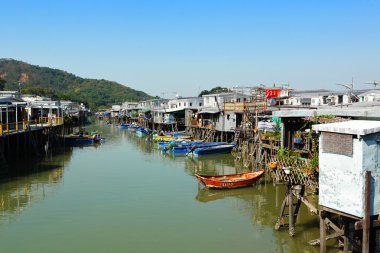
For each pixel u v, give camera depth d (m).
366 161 12.40
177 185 30.08
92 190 28.33
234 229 19.84
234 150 46.62
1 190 28.25
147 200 25.55
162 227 20.25
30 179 32.22
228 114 51.19
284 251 16.91
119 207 23.91
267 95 46.84
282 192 27.14
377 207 12.70
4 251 17.23
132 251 17.20
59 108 67.06
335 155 13.25
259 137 32.50
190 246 17.67
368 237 12.20
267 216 21.81
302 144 25.55
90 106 184.38
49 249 17.45
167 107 90.75
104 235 19.11
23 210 23.25
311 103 52.88
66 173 35.09
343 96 49.12
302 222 20.20
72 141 59.66
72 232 19.55
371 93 45.44
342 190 13.05
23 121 42.78
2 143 35.06
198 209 23.45
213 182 27.47
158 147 55.47
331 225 14.06
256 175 29.03
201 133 59.66
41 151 50.03
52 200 25.50
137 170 36.88
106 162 41.94
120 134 80.94
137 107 119.19
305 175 20.06
